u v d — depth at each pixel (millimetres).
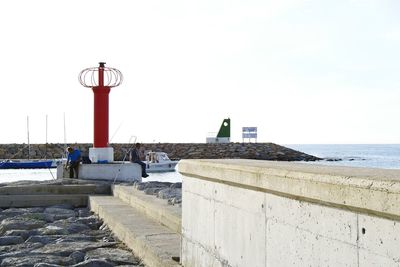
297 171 4062
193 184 6496
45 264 7609
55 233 10773
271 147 89312
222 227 5559
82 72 21125
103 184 17484
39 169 53281
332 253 3648
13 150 73000
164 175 39781
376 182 3178
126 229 9586
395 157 129625
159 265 7066
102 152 21031
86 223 12453
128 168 20094
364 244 3324
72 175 20016
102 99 21078
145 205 11664
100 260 7734
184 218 6816
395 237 3062
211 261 5820
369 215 3277
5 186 16578
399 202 2965
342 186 3469
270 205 4535
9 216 13953
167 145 80812
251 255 4883
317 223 3832
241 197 5109
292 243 4164
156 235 8766
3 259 8305
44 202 16484
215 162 5824
